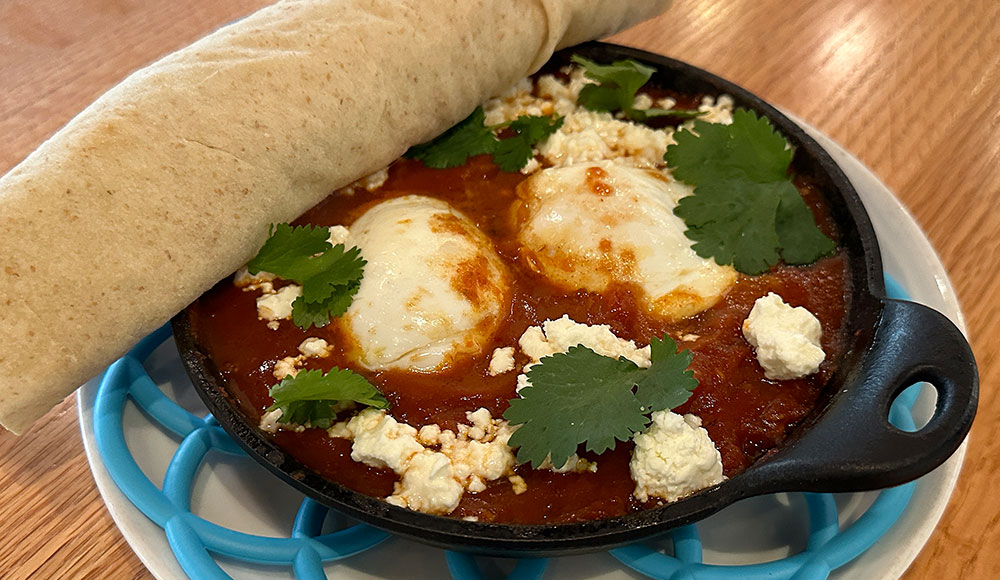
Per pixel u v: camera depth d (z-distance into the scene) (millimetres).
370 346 295
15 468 314
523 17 345
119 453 300
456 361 297
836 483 257
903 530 291
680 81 360
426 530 255
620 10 375
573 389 274
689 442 268
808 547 291
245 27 317
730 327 303
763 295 310
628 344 294
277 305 302
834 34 444
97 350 284
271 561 289
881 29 447
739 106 350
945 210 377
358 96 315
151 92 293
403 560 297
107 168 282
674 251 313
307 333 300
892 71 428
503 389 292
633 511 270
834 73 427
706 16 452
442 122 342
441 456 272
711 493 261
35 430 321
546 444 269
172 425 312
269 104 302
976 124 406
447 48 330
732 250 313
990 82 423
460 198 335
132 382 316
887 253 347
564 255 314
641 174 329
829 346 299
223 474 310
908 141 400
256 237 305
